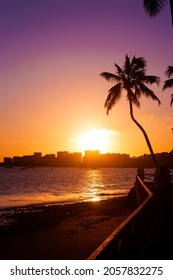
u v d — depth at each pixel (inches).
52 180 4785.9
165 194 682.8
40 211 1378.0
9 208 1535.4
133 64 1674.5
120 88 1678.2
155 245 406.0
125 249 281.1
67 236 765.9
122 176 6722.4
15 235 836.6
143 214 411.2
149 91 1660.9
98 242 676.1
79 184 3841.0
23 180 4690.0
